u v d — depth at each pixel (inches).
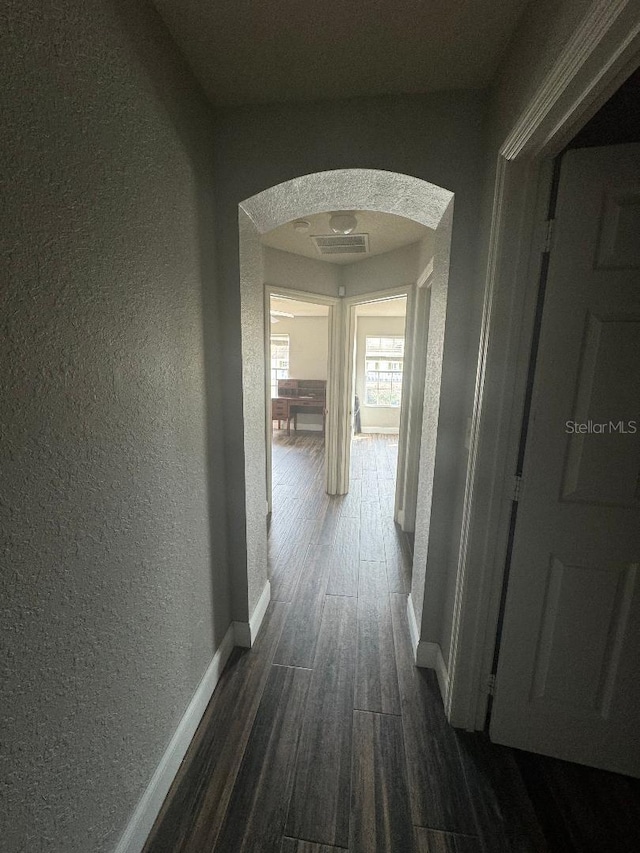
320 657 68.9
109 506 34.5
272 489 163.9
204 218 54.1
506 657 50.6
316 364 285.3
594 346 41.8
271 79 50.1
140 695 40.6
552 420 44.3
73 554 30.2
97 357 32.4
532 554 47.5
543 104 33.9
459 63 46.9
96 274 31.9
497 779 48.6
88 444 31.5
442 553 62.9
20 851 26.1
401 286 117.9
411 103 52.6
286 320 282.5
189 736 52.2
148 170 39.5
